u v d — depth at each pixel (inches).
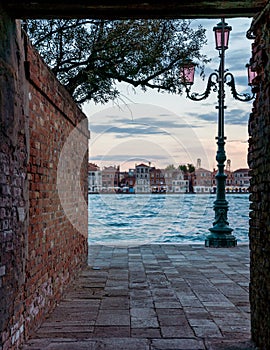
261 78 138.8
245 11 134.5
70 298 223.3
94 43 339.6
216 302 214.8
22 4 126.6
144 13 135.0
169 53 354.6
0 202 123.7
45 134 185.0
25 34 150.0
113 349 146.2
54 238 203.5
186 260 355.3
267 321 131.8
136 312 195.9
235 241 445.4
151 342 153.9
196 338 158.6
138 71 346.3
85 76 344.5
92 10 131.9
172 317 187.6
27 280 154.4
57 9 129.9
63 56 345.7
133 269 311.3
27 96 153.8
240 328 171.2
